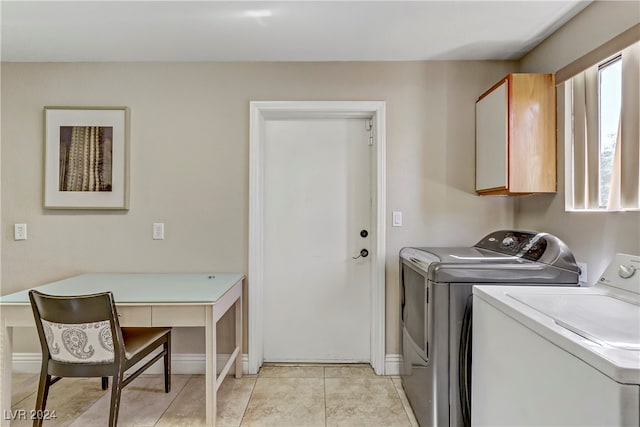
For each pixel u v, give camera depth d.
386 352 2.45
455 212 2.45
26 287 2.44
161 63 2.45
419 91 2.45
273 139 2.59
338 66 2.45
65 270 2.45
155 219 2.46
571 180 1.93
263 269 2.58
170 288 2.04
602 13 1.66
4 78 2.43
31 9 1.79
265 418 1.94
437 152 2.45
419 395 1.85
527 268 1.63
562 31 1.96
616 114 1.62
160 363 2.48
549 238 1.74
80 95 2.44
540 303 1.22
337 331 2.60
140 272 2.46
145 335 2.03
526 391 1.09
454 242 2.45
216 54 2.34
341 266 2.60
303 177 2.59
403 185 2.45
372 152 2.55
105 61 2.44
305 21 1.92
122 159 2.43
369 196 2.59
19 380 2.33
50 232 2.44
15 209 2.44
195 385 2.30
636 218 1.48
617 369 0.75
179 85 2.46
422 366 1.79
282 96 2.46
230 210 2.46
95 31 2.03
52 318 1.68
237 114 2.46
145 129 2.45
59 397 2.15
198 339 2.47
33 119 2.43
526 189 2.01
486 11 1.81
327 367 2.55
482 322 1.42
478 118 2.40
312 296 2.60
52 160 2.42
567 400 0.90
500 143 2.09
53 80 2.43
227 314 2.48
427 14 1.84
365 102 2.44
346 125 2.60
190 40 2.14
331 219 2.59
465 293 1.64
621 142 1.54
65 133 2.42
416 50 2.28
